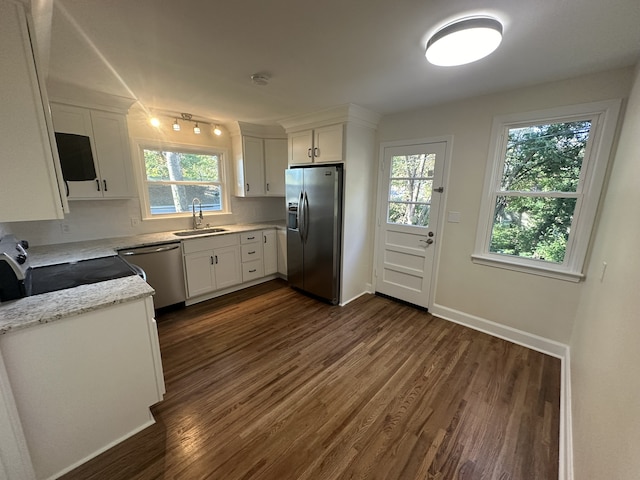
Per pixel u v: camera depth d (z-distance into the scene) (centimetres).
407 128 306
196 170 381
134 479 136
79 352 136
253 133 391
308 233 346
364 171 332
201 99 267
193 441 156
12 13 108
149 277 290
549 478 138
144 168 332
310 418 173
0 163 114
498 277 263
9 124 114
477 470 142
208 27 146
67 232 281
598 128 204
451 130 274
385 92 244
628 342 96
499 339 263
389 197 339
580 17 133
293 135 354
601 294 158
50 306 133
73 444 139
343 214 319
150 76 211
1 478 117
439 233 297
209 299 354
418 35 153
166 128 339
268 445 154
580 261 219
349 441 157
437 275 306
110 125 267
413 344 254
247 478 137
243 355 237
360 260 357
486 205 262
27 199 121
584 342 175
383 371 217
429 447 154
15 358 119
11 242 176
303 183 340
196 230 367
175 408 179
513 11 130
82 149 251
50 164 124
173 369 218
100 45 164
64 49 168
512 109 237
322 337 266
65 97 239
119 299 143
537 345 246
